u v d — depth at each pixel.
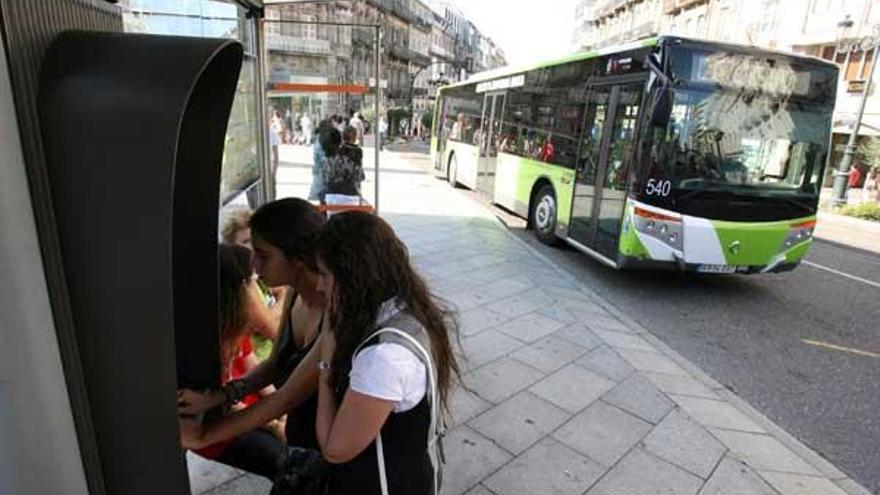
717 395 3.93
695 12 39.94
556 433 3.28
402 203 11.22
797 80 6.02
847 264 9.16
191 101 1.48
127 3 3.50
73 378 1.05
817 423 3.83
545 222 8.58
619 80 6.43
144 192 0.98
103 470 1.13
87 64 0.99
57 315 1.02
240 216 2.94
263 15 5.17
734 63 5.81
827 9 25.69
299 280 1.69
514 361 4.21
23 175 0.94
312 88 5.85
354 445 1.30
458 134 14.67
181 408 1.62
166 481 1.14
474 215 10.24
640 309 6.00
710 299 6.48
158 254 1.00
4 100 0.90
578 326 5.02
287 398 1.58
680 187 5.85
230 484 2.61
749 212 6.00
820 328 5.71
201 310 1.63
